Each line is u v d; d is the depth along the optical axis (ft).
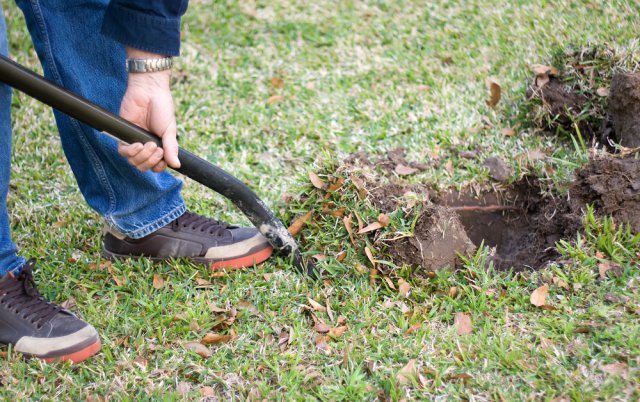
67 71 7.50
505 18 13.32
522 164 9.53
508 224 9.43
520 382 6.62
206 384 6.94
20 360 7.13
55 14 7.35
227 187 7.66
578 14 12.53
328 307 7.75
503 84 11.61
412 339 7.28
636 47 10.16
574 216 8.31
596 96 10.11
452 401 6.49
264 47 13.66
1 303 7.13
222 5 14.92
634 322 7.02
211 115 11.81
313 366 7.07
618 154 8.52
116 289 8.16
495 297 7.73
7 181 6.95
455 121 11.02
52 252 8.82
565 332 7.02
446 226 8.18
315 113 11.64
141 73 6.85
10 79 6.40
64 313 7.35
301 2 15.01
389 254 8.21
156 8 6.50
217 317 7.80
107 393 6.79
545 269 7.88
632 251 7.84
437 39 13.32
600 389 6.34
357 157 9.23
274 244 8.29
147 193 8.14
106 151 7.71
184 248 8.50
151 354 7.30
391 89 12.13
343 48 13.43
